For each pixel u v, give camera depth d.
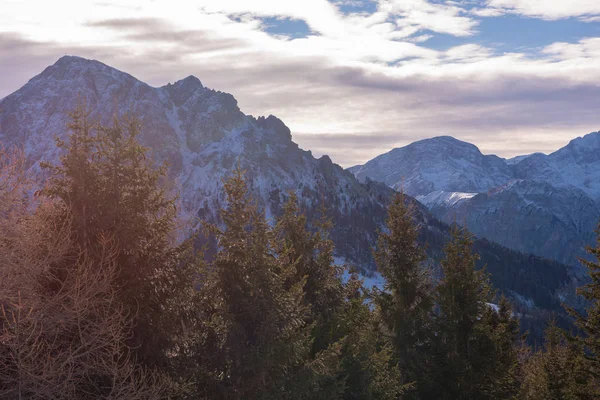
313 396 21.78
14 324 12.52
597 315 28.75
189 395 17.62
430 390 30.95
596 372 28.70
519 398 33.59
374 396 27.00
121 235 16.91
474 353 30.59
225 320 19.31
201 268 19.50
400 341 32.66
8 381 12.33
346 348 26.83
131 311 16.70
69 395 12.95
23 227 14.90
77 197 17.02
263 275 20.00
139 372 16.55
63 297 13.37
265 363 19.12
